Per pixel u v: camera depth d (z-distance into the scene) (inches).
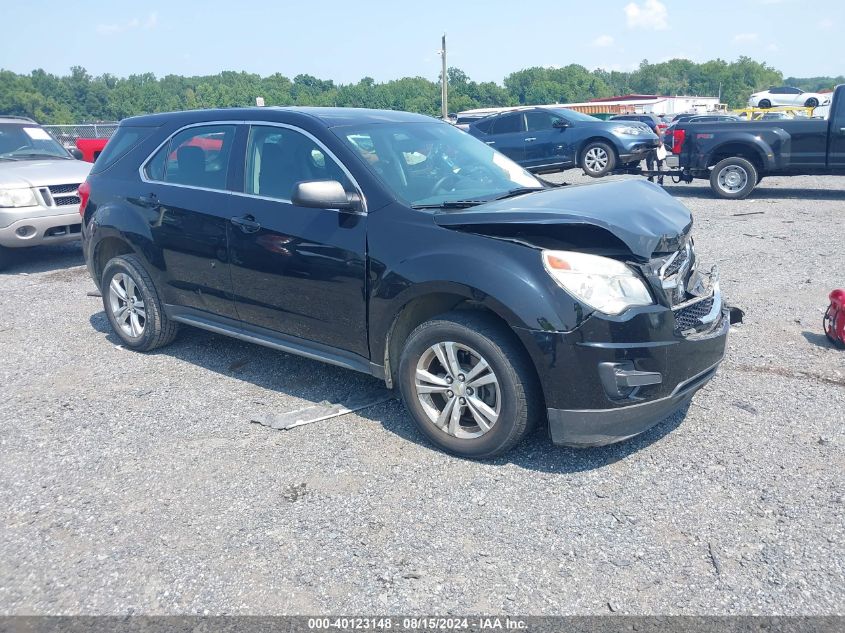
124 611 110.7
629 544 123.0
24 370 214.1
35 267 364.2
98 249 227.0
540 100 6205.7
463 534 127.0
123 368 212.8
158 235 204.7
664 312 139.0
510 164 198.1
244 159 187.0
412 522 130.9
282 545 125.4
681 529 126.6
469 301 153.4
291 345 183.6
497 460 151.9
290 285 173.9
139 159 215.5
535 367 138.9
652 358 137.3
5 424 176.7
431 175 173.6
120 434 169.5
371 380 196.7
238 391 192.7
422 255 149.3
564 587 113.2
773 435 158.7
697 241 369.7
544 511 133.0
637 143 622.8
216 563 121.3
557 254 137.8
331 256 163.8
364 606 110.3
